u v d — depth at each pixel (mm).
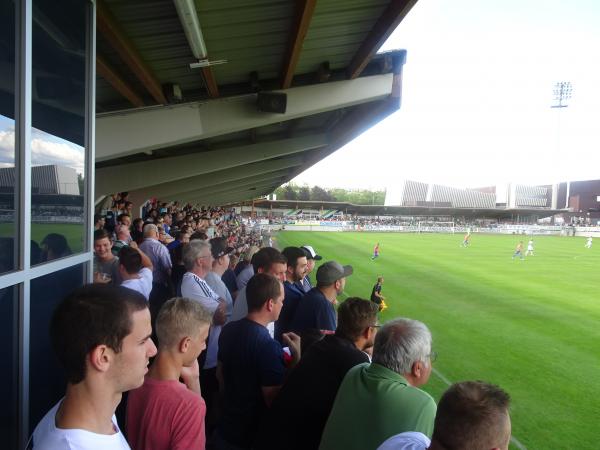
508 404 1446
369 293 14258
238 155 11219
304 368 2354
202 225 12070
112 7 3613
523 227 57000
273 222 53156
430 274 18609
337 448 1909
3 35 2041
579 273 19812
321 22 4641
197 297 3607
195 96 6211
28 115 2232
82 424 1234
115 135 5812
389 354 1994
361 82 6641
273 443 2285
